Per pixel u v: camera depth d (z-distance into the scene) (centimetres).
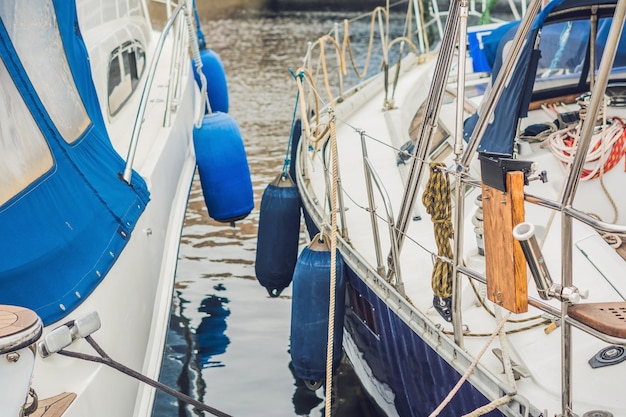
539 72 507
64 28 402
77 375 314
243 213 664
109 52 540
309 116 623
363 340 483
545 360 349
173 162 571
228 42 1730
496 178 283
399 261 416
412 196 406
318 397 516
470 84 616
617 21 251
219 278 685
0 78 317
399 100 707
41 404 292
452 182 492
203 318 618
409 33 815
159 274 476
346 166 585
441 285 362
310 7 2191
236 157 652
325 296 468
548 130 481
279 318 619
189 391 522
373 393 491
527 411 308
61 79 381
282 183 608
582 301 379
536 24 389
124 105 568
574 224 426
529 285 399
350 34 1759
